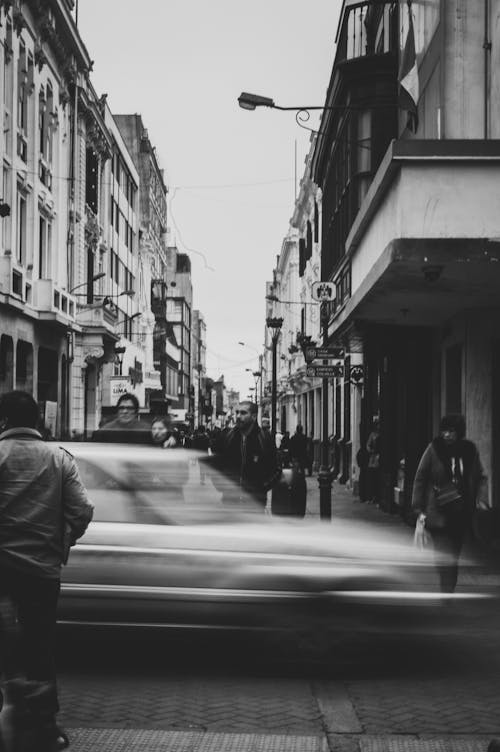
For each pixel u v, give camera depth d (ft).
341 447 92.48
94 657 21.06
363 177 64.59
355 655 19.38
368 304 39.37
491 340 40.06
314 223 126.41
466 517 25.58
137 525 19.72
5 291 89.30
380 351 57.47
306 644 19.34
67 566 19.39
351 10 72.49
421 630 19.16
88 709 17.57
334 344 58.44
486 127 33.94
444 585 19.69
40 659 15.17
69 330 113.80
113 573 19.33
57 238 115.55
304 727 16.70
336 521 21.35
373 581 19.07
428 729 16.67
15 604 15.37
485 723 17.04
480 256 28.12
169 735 16.07
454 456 25.84
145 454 21.42
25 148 100.42
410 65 40.14
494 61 33.32
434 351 49.24
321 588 19.01
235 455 31.50
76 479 15.69
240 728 16.58
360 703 18.22
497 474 39.68
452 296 36.63
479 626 20.81
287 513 30.42
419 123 39.52
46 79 109.19
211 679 19.81
